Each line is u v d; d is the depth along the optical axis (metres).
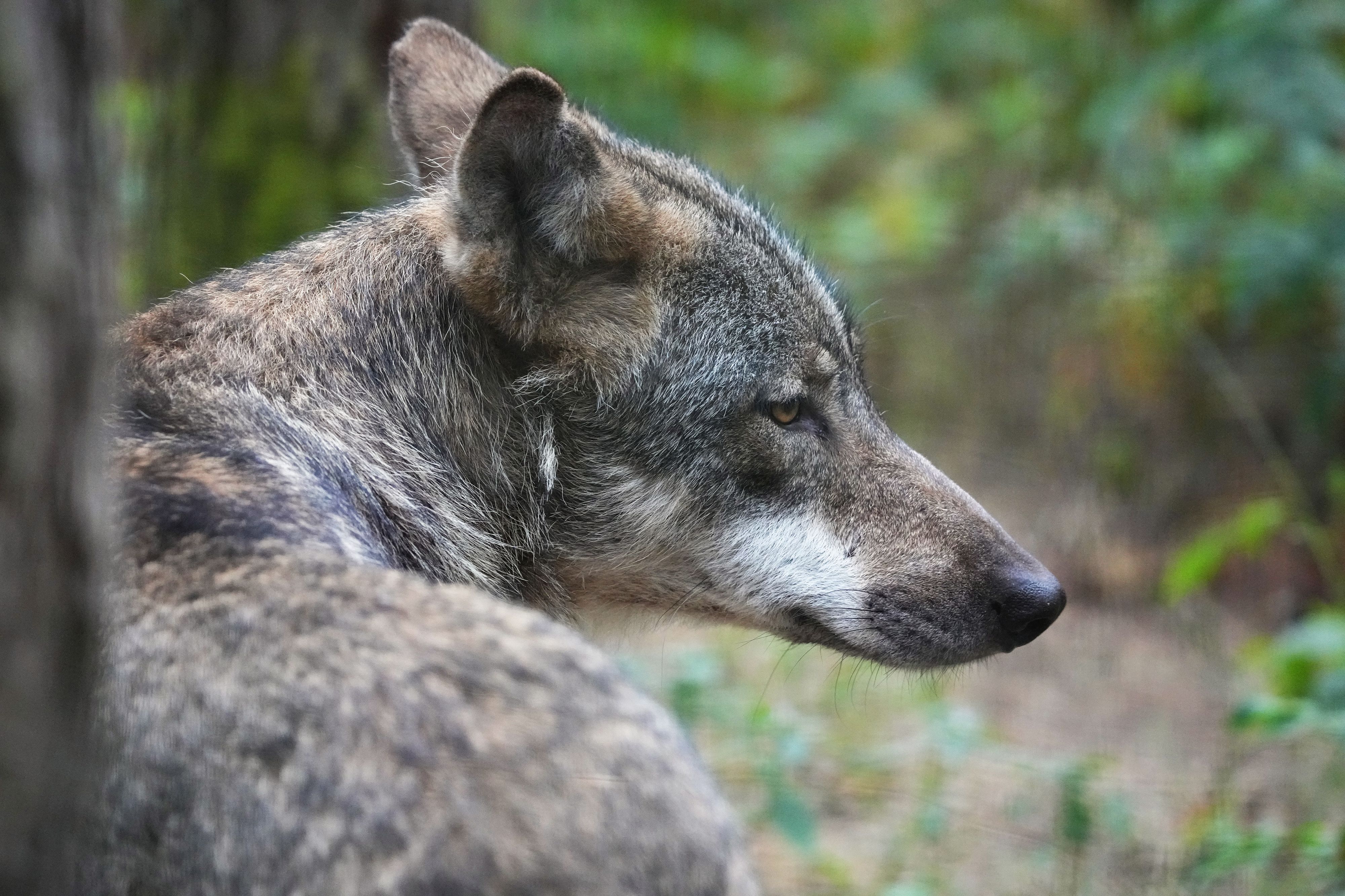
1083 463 17.50
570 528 8.33
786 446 8.62
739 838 5.00
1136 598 15.94
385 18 13.32
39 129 4.18
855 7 29.25
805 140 24.89
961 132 23.78
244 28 13.16
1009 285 19.47
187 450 6.32
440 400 7.89
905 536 8.80
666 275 8.24
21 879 4.46
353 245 8.15
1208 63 17.39
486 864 4.50
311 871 4.57
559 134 7.71
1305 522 14.92
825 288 9.09
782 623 8.84
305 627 5.05
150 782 4.88
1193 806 10.95
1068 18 23.61
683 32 27.28
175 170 13.28
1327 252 16.00
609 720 4.88
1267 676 12.99
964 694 13.80
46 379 4.26
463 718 4.75
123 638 5.14
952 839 10.95
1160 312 17.42
